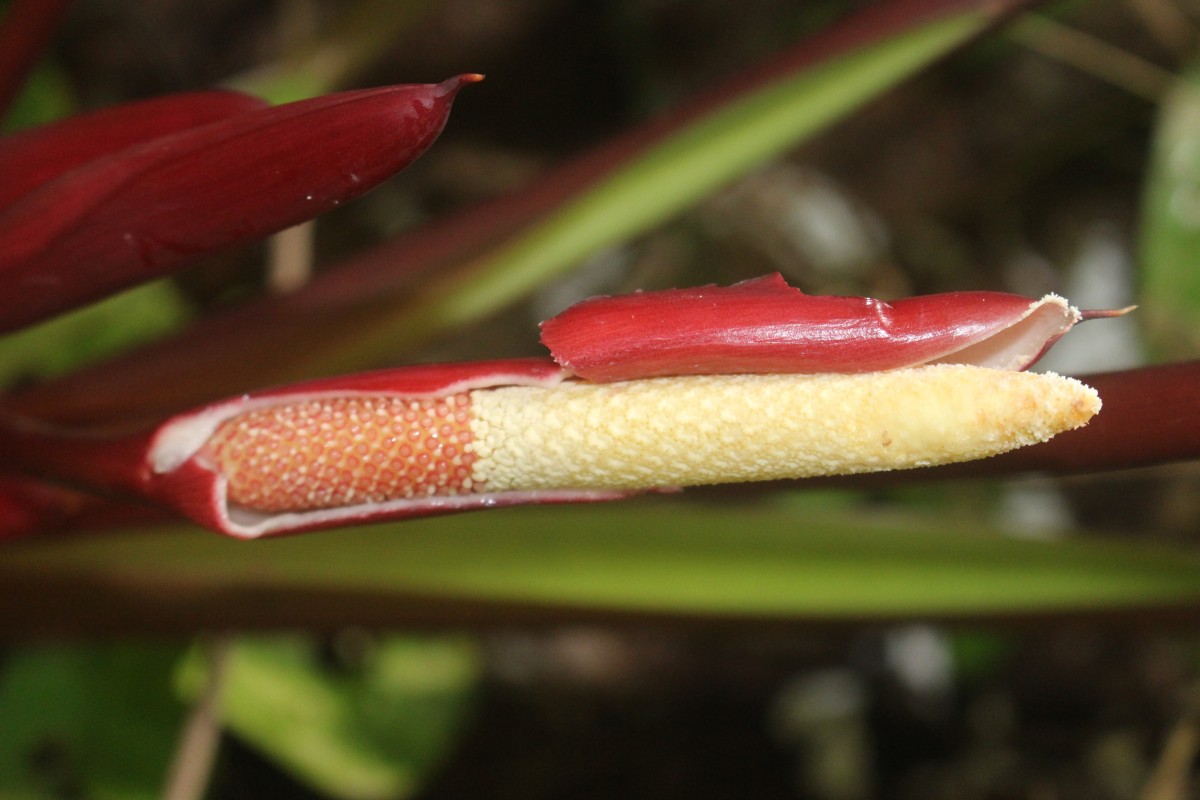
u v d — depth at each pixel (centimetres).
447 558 46
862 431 37
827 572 46
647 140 48
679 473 37
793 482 42
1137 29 89
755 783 89
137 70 85
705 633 46
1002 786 85
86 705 54
